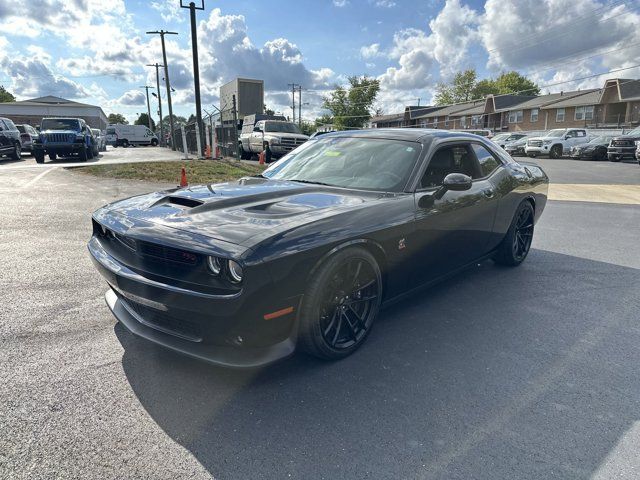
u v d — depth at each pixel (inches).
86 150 731.4
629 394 104.5
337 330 115.0
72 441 84.6
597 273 191.9
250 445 85.3
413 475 78.7
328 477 77.9
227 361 99.0
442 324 140.3
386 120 3144.7
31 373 106.4
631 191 450.3
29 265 183.8
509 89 3511.3
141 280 102.2
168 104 1615.4
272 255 94.4
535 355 121.9
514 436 89.3
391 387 105.6
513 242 191.3
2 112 2464.3
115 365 111.1
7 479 74.7
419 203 131.7
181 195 125.1
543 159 1043.3
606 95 1724.9
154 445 84.4
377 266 121.3
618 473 80.0
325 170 151.6
